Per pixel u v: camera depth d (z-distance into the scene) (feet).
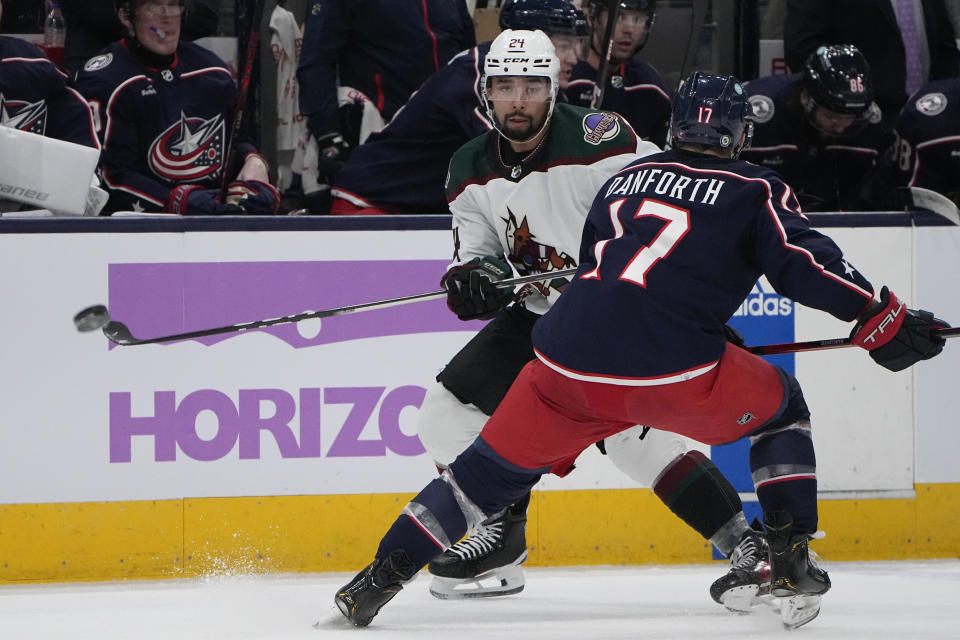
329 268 48.42
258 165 55.26
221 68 56.54
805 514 35.12
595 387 32.76
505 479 35.14
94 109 53.78
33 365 47.03
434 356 49.11
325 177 56.95
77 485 47.42
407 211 54.60
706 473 40.01
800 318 50.85
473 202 40.63
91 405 47.37
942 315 51.42
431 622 38.19
